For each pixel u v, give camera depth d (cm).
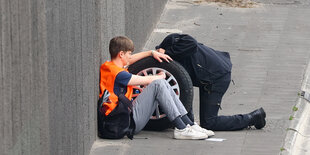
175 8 3212
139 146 1580
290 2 3331
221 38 2773
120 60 1628
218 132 1714
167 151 1545
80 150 1420
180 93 1650
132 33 2311
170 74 1650
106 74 1633
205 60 1669
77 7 1374
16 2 941
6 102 896
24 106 978
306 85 2247
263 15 3106
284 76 2328
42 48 1073
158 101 1606
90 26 1532
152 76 1614
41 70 1070
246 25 2959
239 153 1541
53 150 1161
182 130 1625
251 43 2709
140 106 1606
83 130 1455
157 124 1684
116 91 1612
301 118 1897
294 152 1611
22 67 970
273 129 1766
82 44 1433
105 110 1614
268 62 2480
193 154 1527
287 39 2770
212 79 1669
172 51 1653
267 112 1950
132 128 1608
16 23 941
